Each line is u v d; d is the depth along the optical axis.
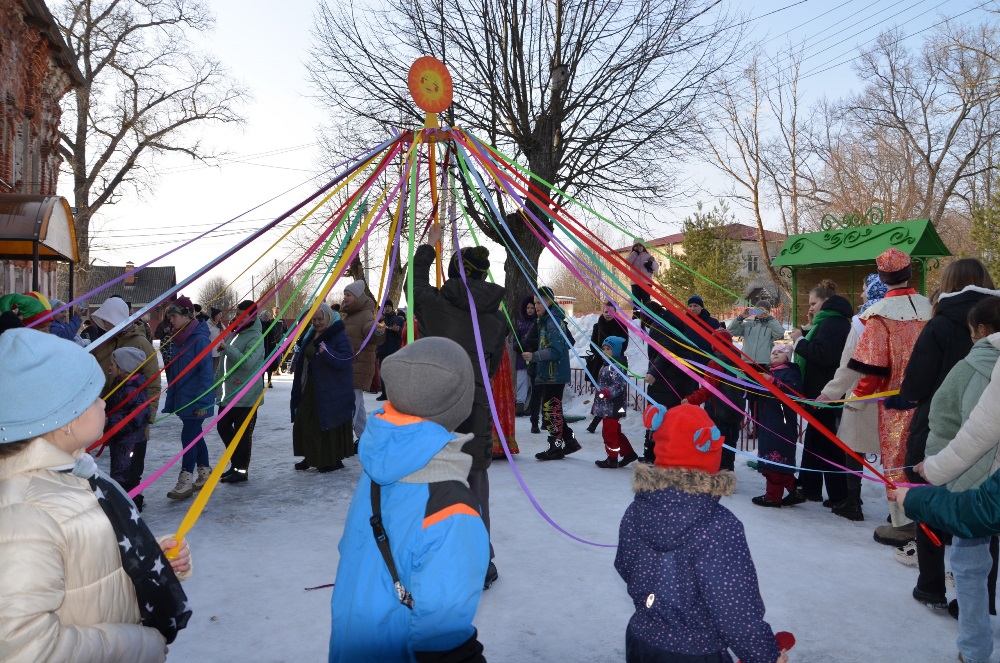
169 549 1.95
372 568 1.79
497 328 4.20
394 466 1.76
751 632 2.01
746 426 8.48
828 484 5.92
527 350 9.55
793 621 3.77
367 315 8.56
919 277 11.85
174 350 6.39
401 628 1.73
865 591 4.16
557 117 14.07
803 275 13.68
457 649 1.69
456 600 1.67
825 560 4.68
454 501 1.76
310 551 4.87
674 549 2.11
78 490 1.60
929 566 3.92
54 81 24.61
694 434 2.14
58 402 1.60
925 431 4.01
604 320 9.09
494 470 7.31
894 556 4.74
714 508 2.13
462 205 3.99
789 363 5.92
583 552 4.80
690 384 7.07
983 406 2.72
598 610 3.90
